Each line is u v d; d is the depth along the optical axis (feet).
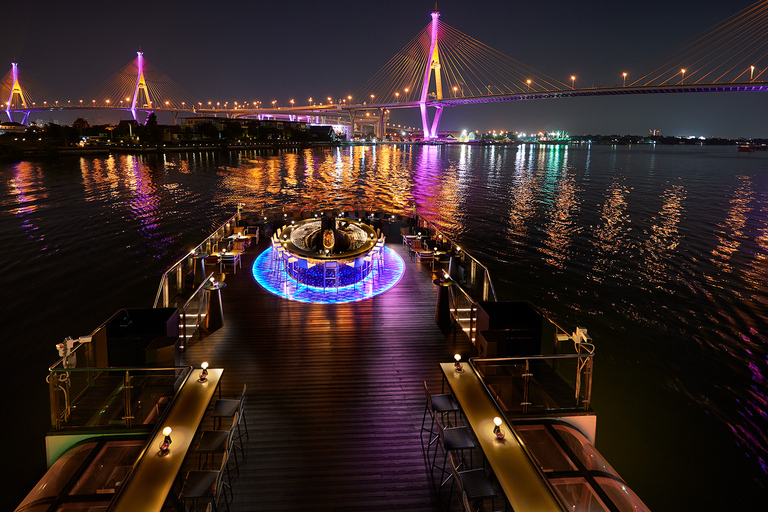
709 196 160.35
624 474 26.12
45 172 193.57
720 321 50.34
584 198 151.43
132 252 74.02
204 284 28.99
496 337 22.61
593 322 49.80
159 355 20.63
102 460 15.65
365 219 52.90
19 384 34.12
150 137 343.87
